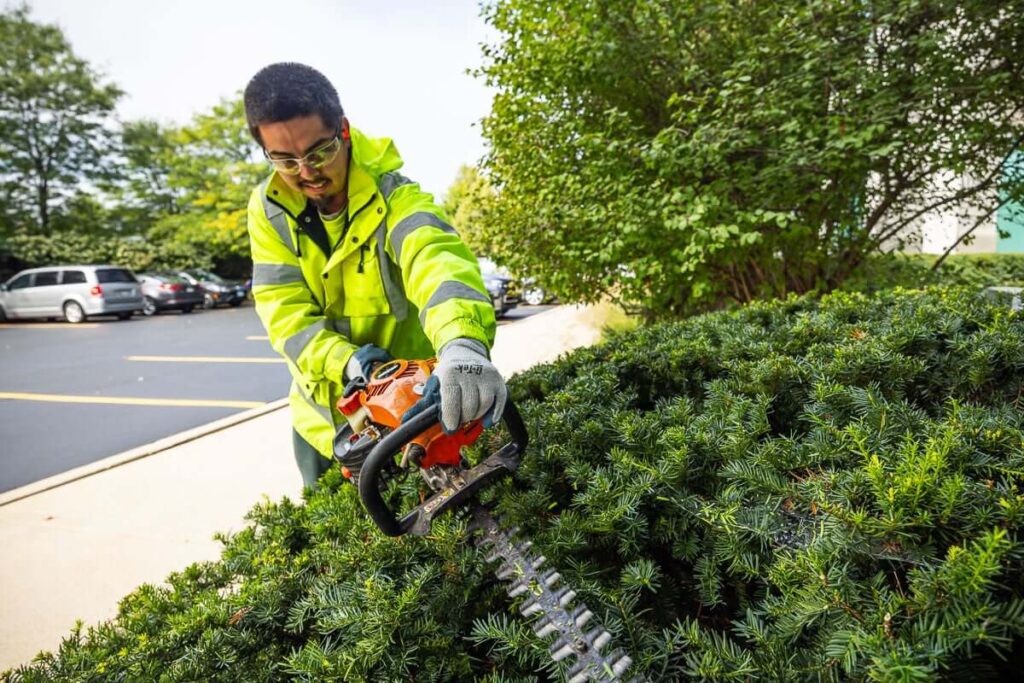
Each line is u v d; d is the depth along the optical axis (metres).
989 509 1.02
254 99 1.29
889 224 4.41
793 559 1.11
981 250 7.62
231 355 9.95
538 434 1.65
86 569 3.00
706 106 4.31
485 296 1.29
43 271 16.55
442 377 1.03
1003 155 4.03
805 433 1.80
